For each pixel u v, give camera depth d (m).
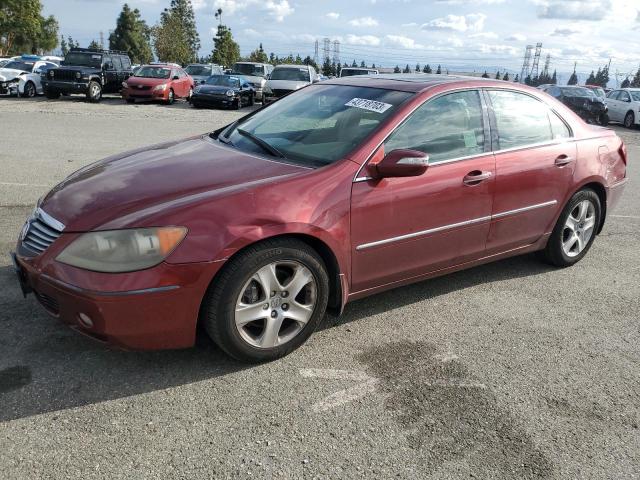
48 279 2.87
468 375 3.24
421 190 3.62
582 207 4.89
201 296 2.91
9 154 8.94
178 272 2.82
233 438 2.62
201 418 2.75
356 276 3.51
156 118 15.85
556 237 4.79
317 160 3.49
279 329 3.22
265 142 3.84
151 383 3.02
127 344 2.88
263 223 2.98
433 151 3.74
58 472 2.36
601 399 3.08
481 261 4.28
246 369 3.19
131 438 2.59
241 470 2.42
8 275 4.18
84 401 2.84
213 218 2.90
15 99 19.84
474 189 3.91
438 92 3.87
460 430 2.76
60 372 3.07
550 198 4.50
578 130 4.73
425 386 3.11
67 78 19.78
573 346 3.65
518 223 4.34
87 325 2.85
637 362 3.49
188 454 2.50
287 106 4.34
